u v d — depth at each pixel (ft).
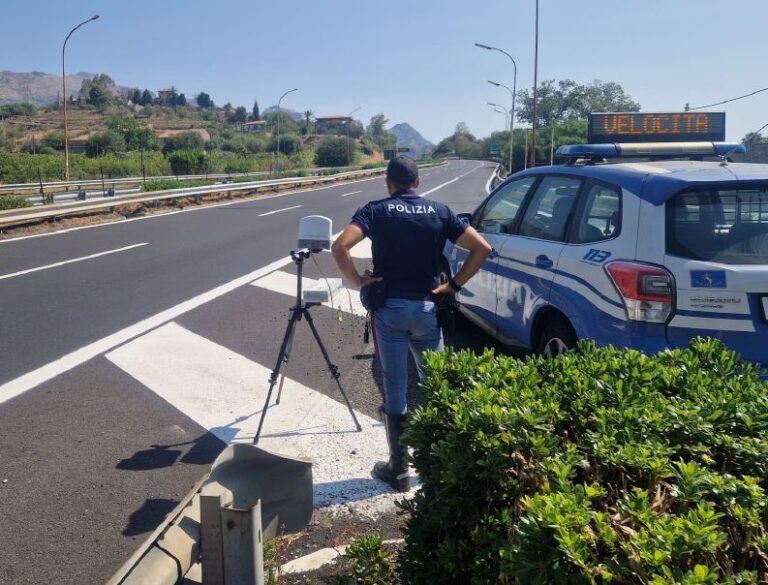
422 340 13.61
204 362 22.61
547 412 8.38
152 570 8.96
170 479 14.75
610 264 15.10
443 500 8.15
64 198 87.71
